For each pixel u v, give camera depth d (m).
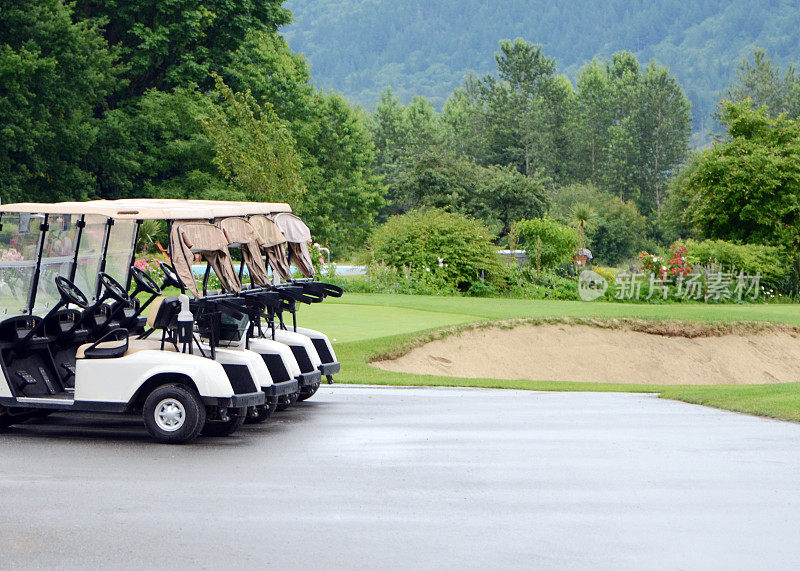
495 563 10.05
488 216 102.50
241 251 18.31
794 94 185.12
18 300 17.36
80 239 18.06
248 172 65.81
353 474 14.30
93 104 80.94
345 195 105.44
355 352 29.91
